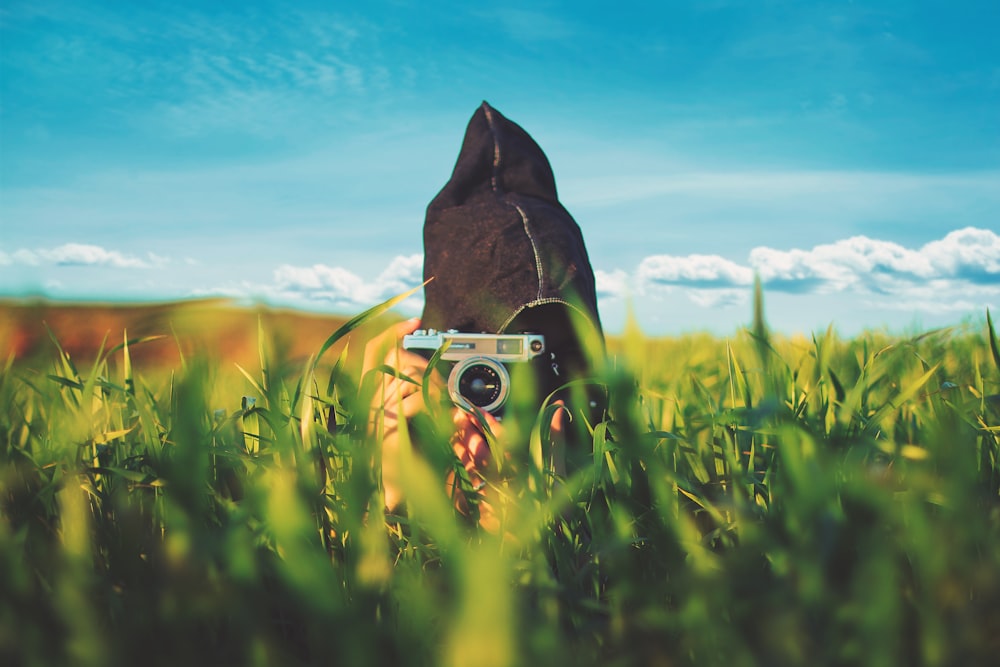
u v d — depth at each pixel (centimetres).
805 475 112
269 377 171
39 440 195
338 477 143
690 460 180
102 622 106
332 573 87
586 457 174
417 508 124
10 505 150
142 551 125
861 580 90
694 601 96
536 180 247
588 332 181
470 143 255
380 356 175
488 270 215
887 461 161
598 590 119
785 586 97
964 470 113
